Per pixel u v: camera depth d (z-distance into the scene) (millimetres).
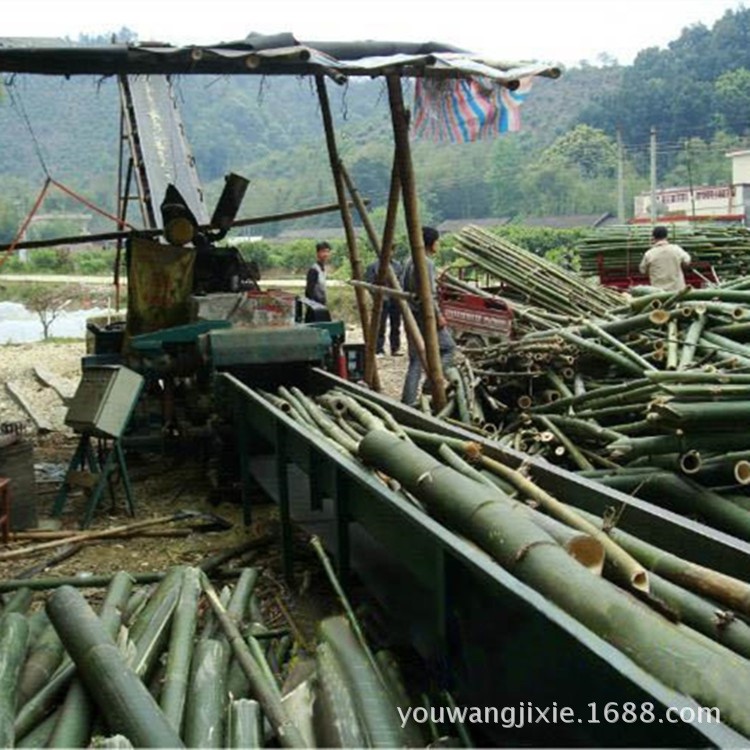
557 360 8055
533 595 2625
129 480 7578
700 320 7590
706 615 3010
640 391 6676
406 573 3920
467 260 11734
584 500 4059
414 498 3883
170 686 3410
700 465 5793
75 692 3354
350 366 9500
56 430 10594
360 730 3084
